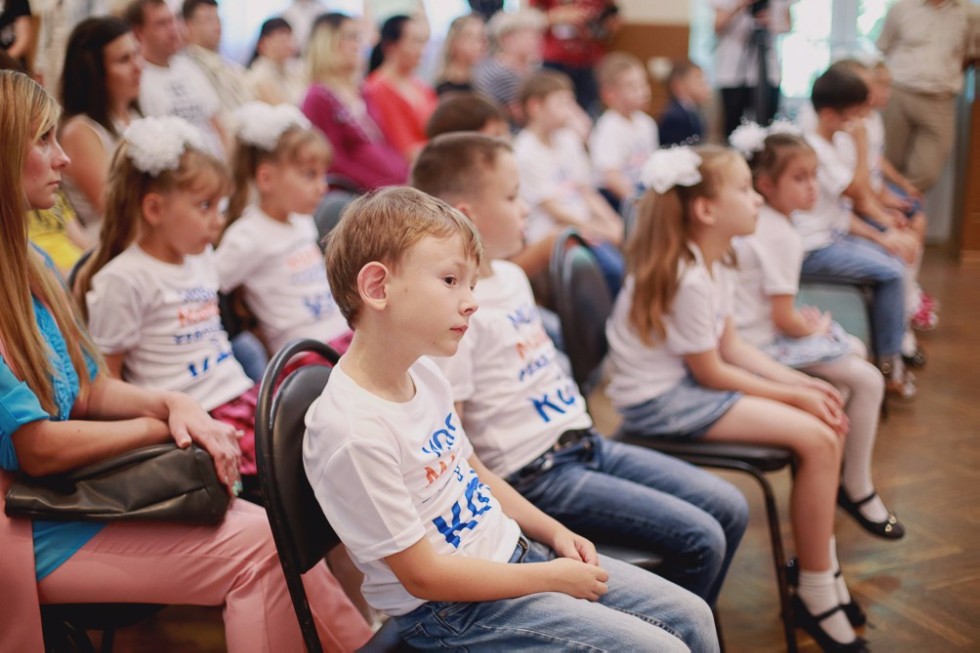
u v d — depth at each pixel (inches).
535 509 60.4
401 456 50.9
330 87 157.1
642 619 55.1
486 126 108.8
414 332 50.5
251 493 71.8
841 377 96.0
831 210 135.6
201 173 72.2
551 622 51.6
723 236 84.0
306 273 92.4
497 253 72.0
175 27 125.3
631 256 85.0
